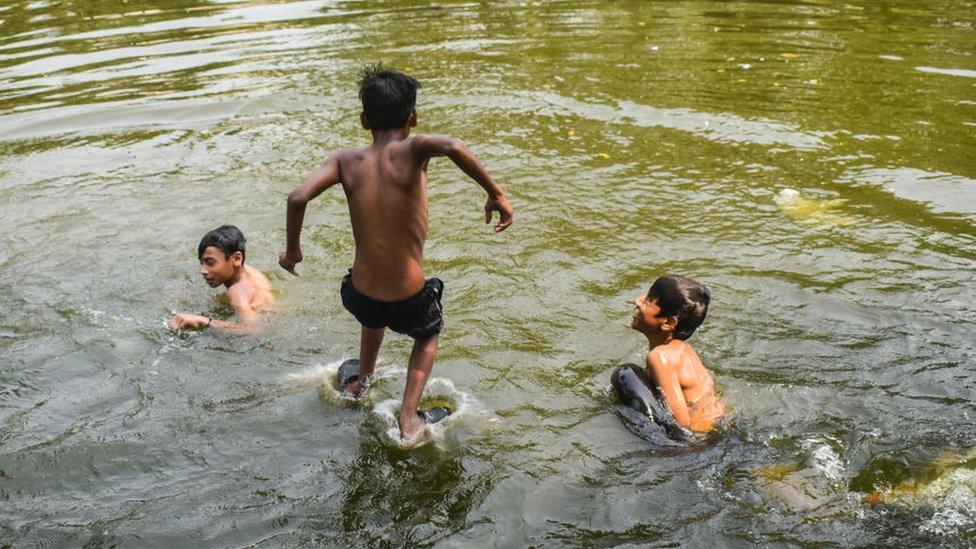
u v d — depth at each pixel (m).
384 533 3.46
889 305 5.15
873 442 3.96
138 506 3.63
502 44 10.73
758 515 3.53
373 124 3.97
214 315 5.23
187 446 4.02
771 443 4.00
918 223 6.25
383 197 3.90
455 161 3.75
